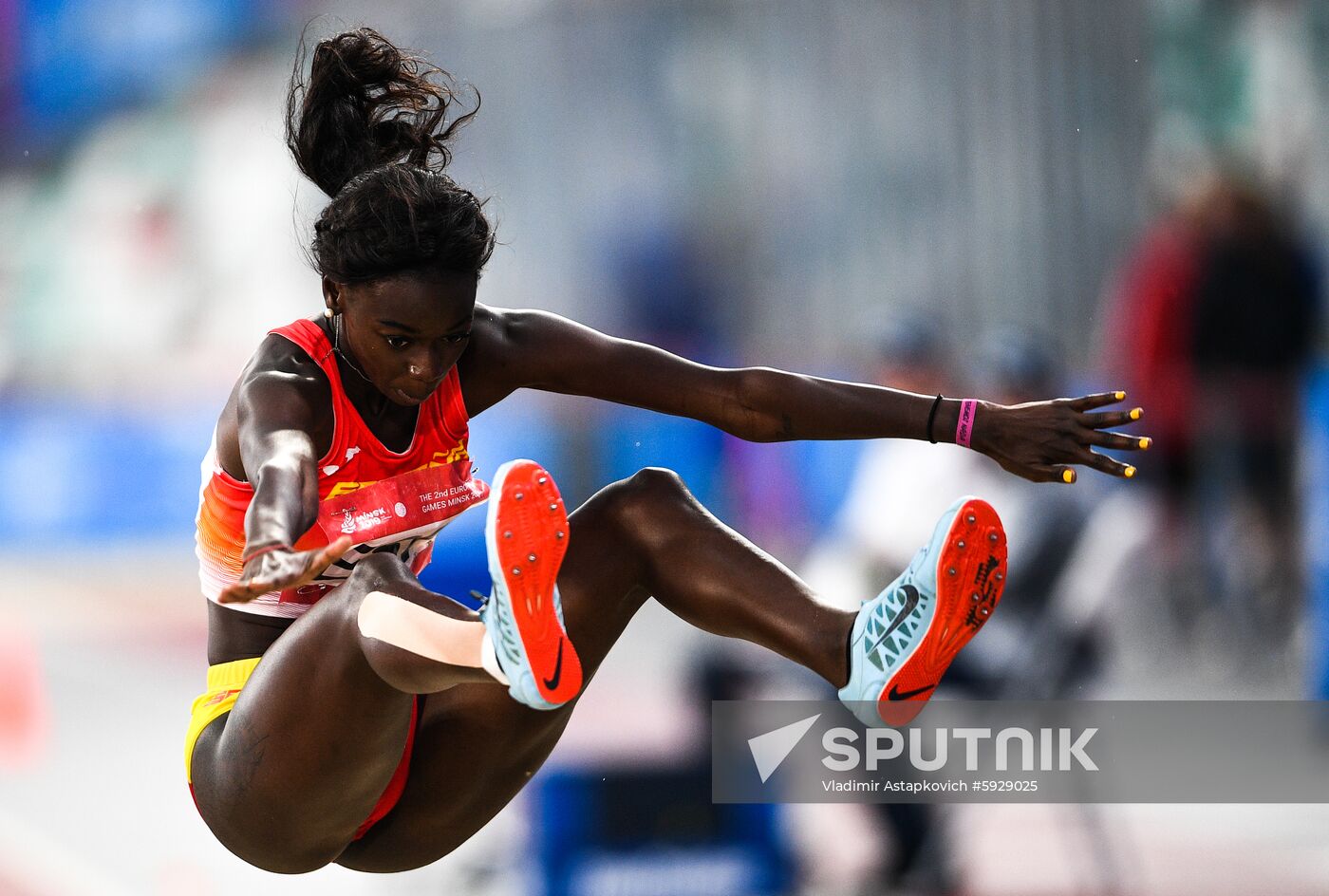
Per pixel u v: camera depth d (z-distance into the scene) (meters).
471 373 9.90
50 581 48.06
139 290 62.25
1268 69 37.25
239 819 9.59
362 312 8.87
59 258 64.50
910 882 19.62
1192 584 26.84
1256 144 36.84
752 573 9.59
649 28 44.81
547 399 39.03
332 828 9.62
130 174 64.00
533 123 46.00
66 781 25.95
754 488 36.62
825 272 43.53
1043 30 39.59
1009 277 40.47
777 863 19.30
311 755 9.05
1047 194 39.72
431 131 10.41
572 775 19.19
